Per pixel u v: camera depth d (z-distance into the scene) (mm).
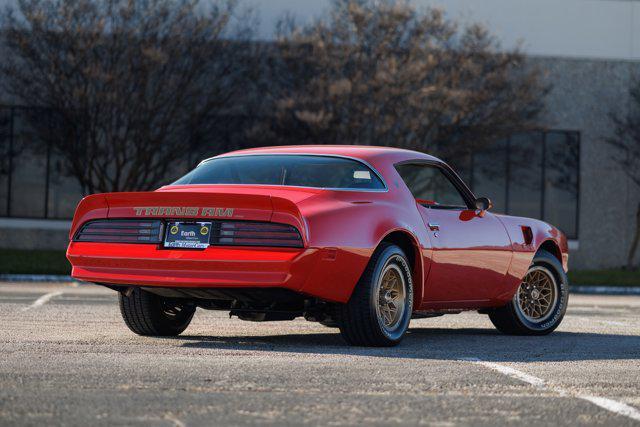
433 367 17328
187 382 14867
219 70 70562
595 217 83500
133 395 13680
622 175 84000
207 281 18875
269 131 70250
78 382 14633
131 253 19500
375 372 16484
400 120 67688
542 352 20812
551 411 13367
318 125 65375
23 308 30312
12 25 68000
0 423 11648
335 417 12562
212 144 74062
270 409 12953
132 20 66938
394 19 68125
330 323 21578
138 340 20891
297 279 18578
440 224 22250
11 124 76625
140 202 19562
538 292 26109
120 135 71312
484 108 70812
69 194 79188
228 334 23422
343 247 19078
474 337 24516
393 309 20922
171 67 68188
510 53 71188
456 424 12359
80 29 65250
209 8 70938
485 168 81312
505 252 24391
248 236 18781
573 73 83000
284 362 17391
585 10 83125
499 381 15914
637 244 80438
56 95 67000
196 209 19078
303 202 19062
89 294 41406
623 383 16078
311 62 68875
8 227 78625
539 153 82625
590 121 83312
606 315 35375
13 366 16094
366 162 21031
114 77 66062
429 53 68438
